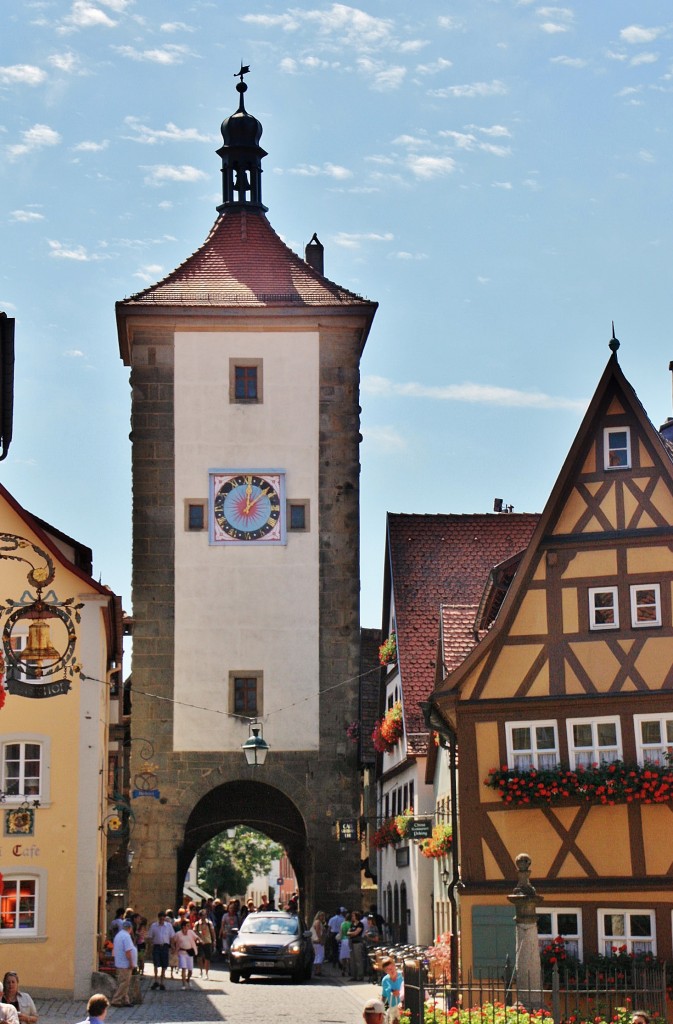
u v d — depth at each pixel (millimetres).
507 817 31453
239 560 49500
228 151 53875
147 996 36281
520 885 25766
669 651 31500
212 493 49812
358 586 49469
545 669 31891
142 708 48656
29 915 35031
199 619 49188
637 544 31906
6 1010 20547
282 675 49000
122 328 51750
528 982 25203
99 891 37750
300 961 40969
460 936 31391
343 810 48438
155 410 50094
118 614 39969
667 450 32312
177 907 47844
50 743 35594
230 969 41188
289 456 50094
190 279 51375
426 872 46469
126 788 54938
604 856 30844
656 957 30219
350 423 50281
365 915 45250
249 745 43656
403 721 47656
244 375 50406
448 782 41750
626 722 31375
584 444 32344
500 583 37719
